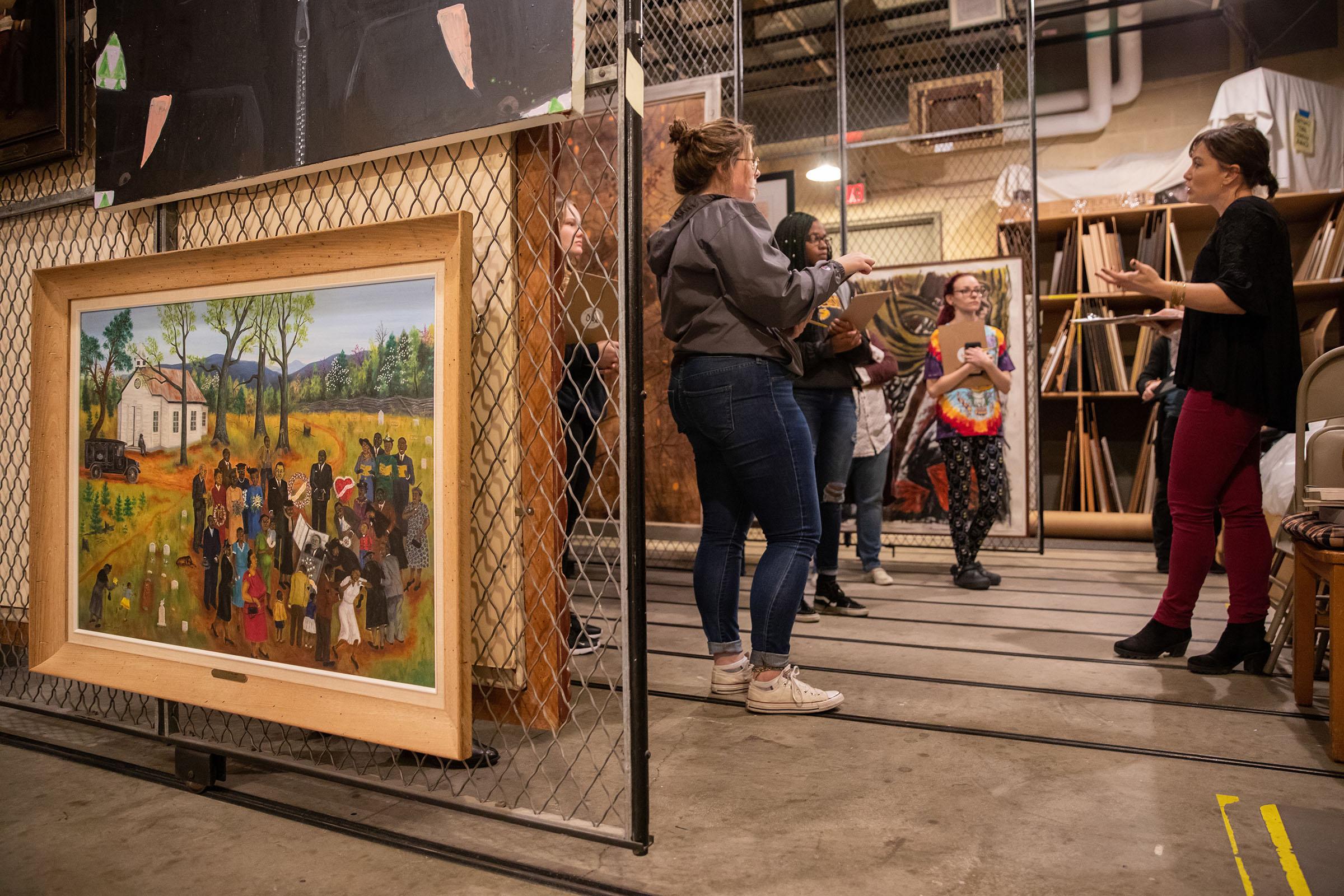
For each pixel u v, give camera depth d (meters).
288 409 1.54
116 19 1.90
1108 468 5.83
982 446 3.82
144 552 1.72
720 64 4.70
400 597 1.41
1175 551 2.46
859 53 6.70
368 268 1.45
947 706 2.11
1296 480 2.13
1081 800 1.55
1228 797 1.56
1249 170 2.29
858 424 3.90
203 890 1.26
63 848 1.40
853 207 6.89
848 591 3.76
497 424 1.67
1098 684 2.30
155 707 2.08
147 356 1.71
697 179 2.02
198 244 1.92
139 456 1.73
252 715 1.56
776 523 2.05
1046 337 6.26
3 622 2.37
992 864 1.31
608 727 1.92
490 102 1.41
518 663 1.69
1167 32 6.18
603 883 1.26
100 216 2.12
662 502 4.41
